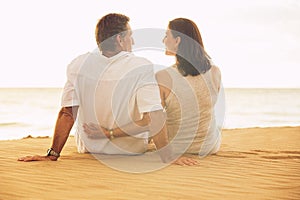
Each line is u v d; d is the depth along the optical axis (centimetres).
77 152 468
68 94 420
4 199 282
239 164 414
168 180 340
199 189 314
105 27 433
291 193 305
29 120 2017
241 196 296
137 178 345
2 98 4672
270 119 2181
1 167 381
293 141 650
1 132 1477
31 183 324
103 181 333
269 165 411
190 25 453
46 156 421
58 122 420
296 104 3612
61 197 287
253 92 7781
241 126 1803
